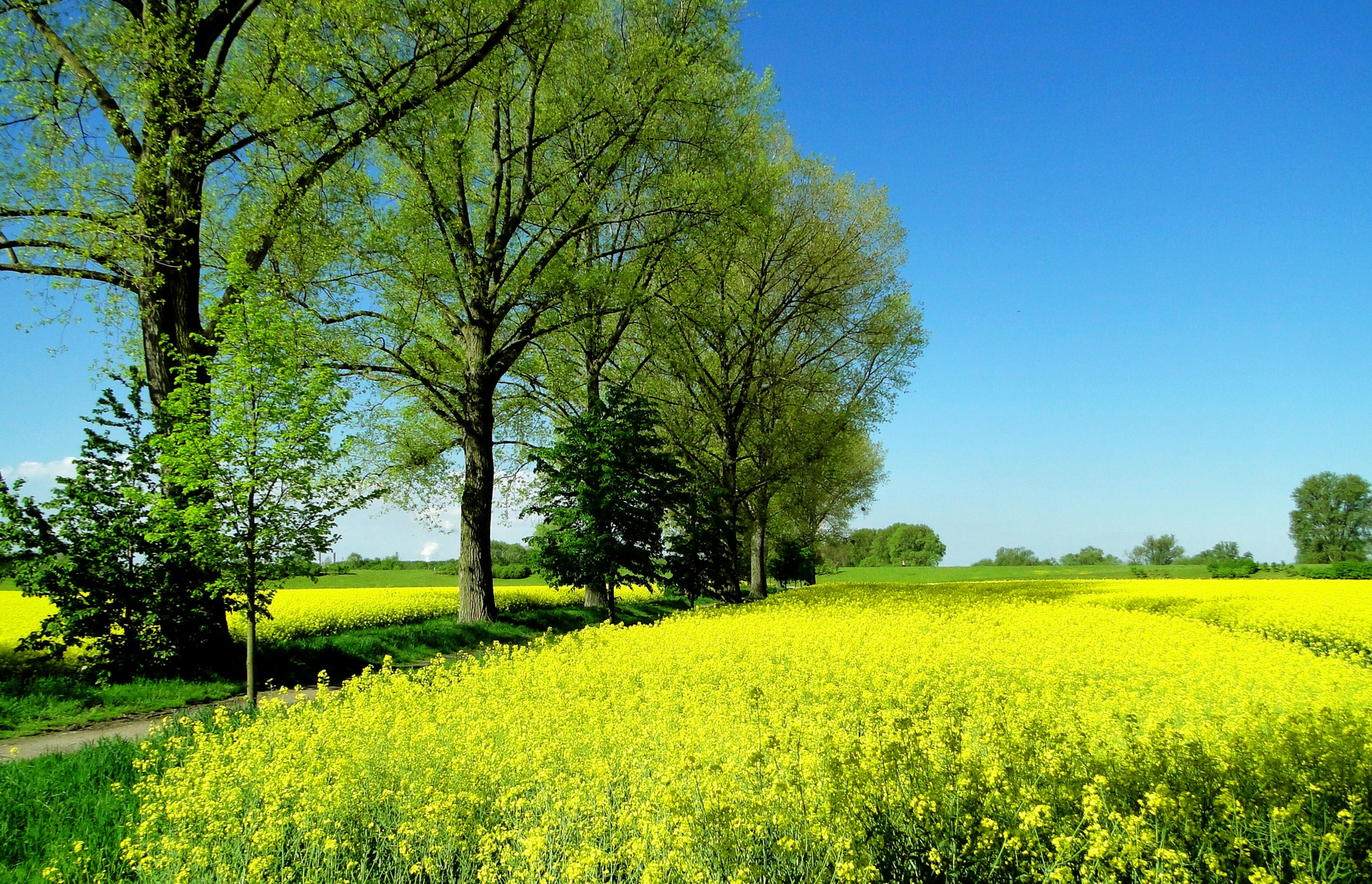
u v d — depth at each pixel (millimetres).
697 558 24594
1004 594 28234
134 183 12680
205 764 6219
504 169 20969
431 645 17500
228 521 10633
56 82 12906
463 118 19953
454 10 15547
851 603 21516
